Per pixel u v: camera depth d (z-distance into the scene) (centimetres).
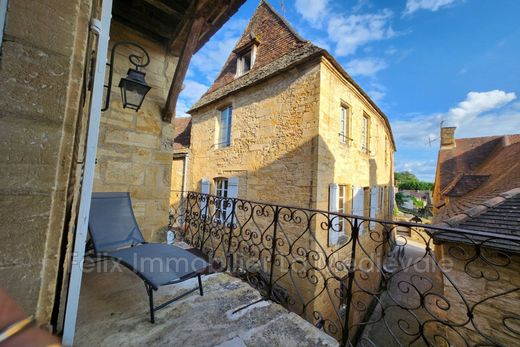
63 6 73
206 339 132
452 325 111
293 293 446
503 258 251
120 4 230
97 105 98
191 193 351
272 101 538
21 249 65
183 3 220
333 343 136
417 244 1232
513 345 242
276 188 509
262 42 657
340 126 561
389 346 505
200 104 783
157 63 280
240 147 615
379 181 833
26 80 66
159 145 280
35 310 68
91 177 99
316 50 448
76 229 96
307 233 437
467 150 1317
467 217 314
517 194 346
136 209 262
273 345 132
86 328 133
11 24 64
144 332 133
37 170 68
